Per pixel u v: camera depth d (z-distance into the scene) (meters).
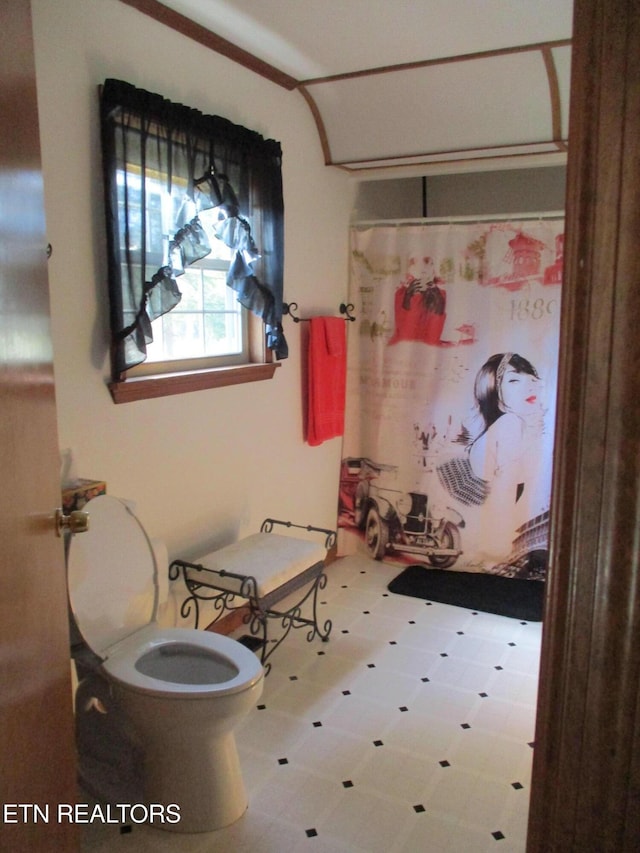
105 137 2.08
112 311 2.16
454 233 3.40
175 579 2.59
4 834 1.00
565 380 0.60
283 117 2.97
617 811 0.62
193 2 2.21
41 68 1.92
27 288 1.13
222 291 2.82
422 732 2.26
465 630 3.00
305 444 3.44
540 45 2.48
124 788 1.97
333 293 3.55
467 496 3.58
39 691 1.18
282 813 1.89
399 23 2.33
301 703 2.42
